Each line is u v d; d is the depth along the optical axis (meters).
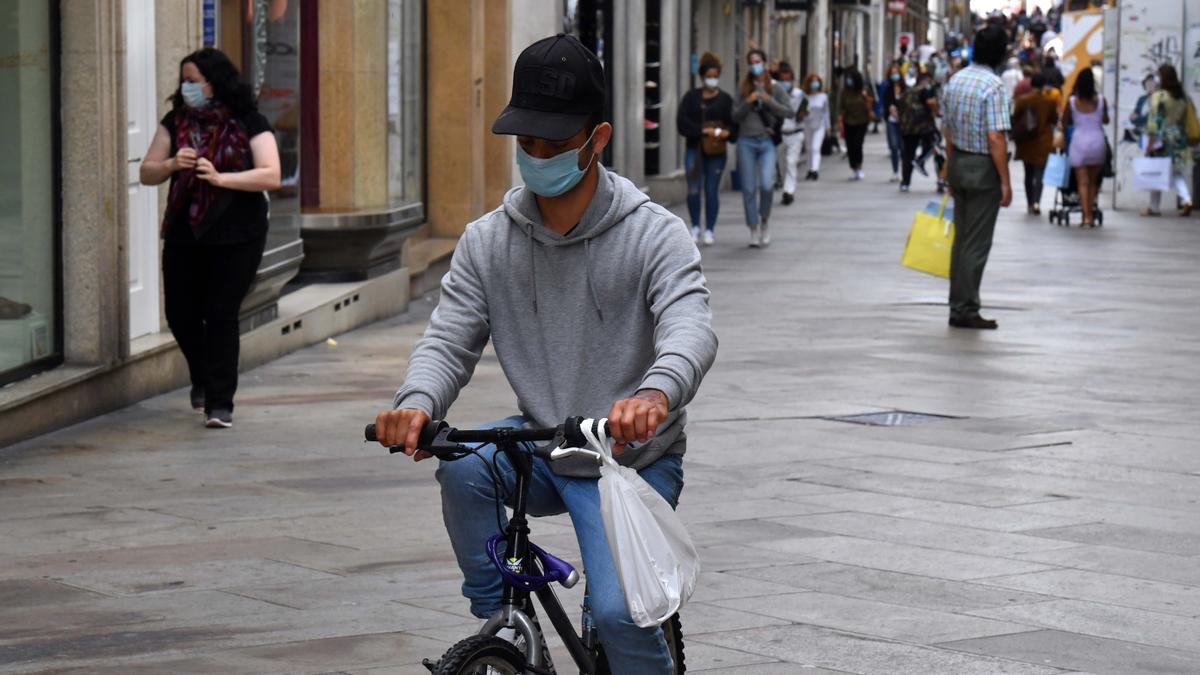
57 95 16.97
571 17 40.50
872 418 17.69
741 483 14.51
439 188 31.80
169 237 16.58
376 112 25.27
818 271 32.19
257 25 21.61
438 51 31.42
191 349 17.14
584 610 7.30
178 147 16.36
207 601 10.80
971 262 24.56
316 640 9.99
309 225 24.17
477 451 7.03
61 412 16.58
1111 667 9.70
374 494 13.91
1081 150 41.53
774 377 20.27
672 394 6.60
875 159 76.75
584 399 7.17
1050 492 14.28
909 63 83.31
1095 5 66.62
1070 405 18.56
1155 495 14.20
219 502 13.58
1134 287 29.78
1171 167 44.88
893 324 25.06
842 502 13.82
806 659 9.77
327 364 21.33
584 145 6.82
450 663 6.32
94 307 17.20
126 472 14.68
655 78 50.00
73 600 10.80
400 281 26.73
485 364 21.03
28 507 13.35
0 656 9.63
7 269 16.16
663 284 6.97
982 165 24.25
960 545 12.46
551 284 7.15
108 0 17.14
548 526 12.81
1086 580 11.55
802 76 91.62
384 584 11.20
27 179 16.55
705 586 11.28
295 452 15.63
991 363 21.47
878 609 10.79
